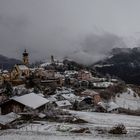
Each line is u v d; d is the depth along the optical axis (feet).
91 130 175.94
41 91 428.15
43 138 139.74
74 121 221.66
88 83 552.00
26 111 255.50
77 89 482.69
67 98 376.48
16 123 202.08
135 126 216.74
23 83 478.18
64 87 495.82
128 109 372.38
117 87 553.23
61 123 206.39
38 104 265.34
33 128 179.32
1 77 518.78
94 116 269.44
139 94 572.51
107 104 348.59
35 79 495.41
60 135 151.23
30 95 287.48
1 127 182.50
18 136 143.64
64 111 277.03
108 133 167.02
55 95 391.45
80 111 316.40
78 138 143.54
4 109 265.34
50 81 500.74
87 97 375.86
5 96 355.77
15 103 262.06
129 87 601.21
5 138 137.28
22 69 540.11
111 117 272.10
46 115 238.68
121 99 486.38
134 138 151.12
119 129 169.37
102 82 599.98
